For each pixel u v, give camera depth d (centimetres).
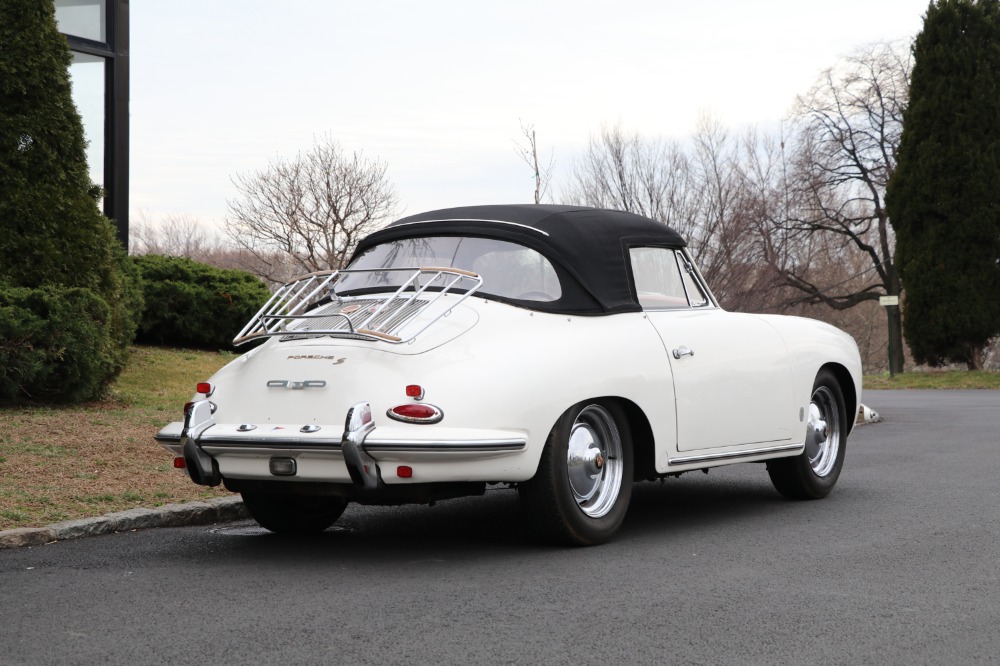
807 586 507
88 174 1191
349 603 475
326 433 540
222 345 1667
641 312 652
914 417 1570
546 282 618
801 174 3997
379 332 559
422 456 528
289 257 3061
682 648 406
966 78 2831
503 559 573
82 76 1605
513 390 554
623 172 3316
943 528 661
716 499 796
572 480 598
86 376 1106
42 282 1123
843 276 5100
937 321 2870
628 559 571
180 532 665
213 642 414
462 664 386
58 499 701
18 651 403
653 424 630
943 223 2856
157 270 1617
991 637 421
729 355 690
